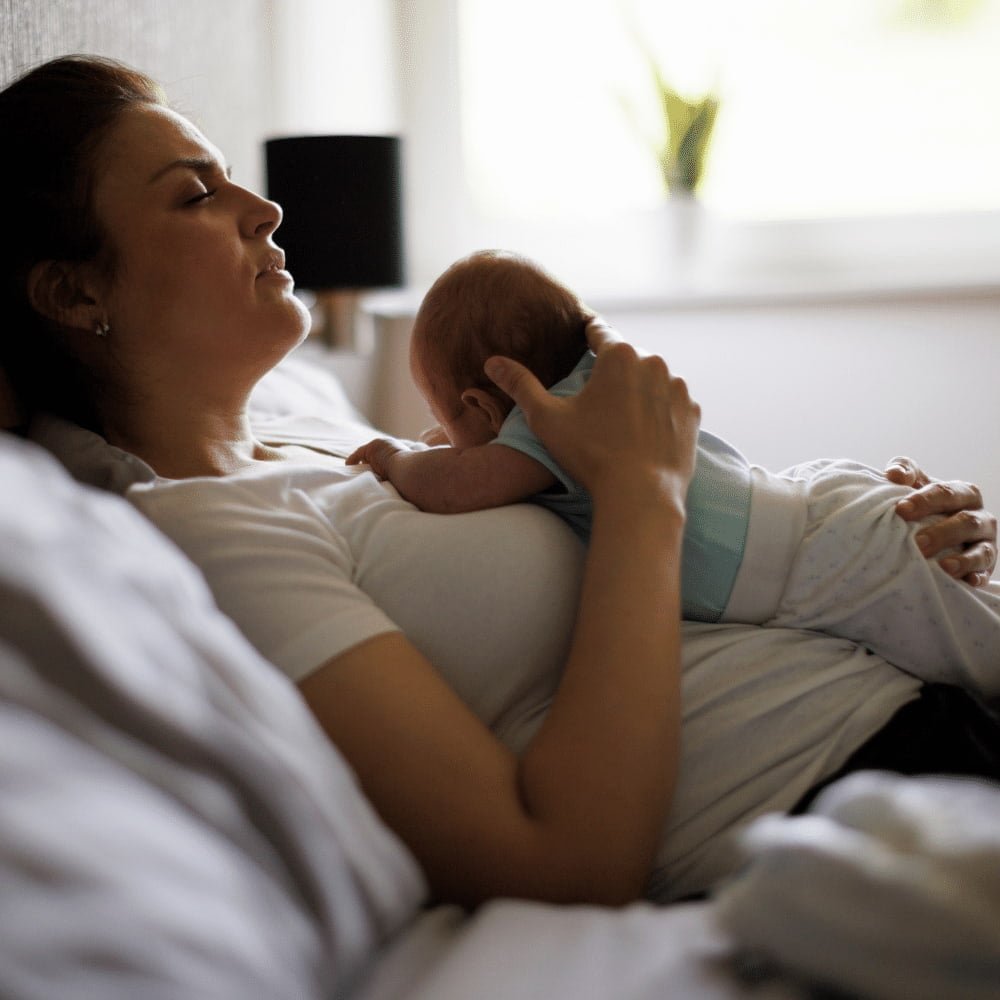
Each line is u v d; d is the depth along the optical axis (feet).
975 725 3.10
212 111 7.39
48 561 1.70
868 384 8.89
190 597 2.03
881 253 9.61
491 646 3.07
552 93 9.98
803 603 3.34
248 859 1.69
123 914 1.36
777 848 1.80
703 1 9.47
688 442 3.18
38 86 3.65
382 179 7.07
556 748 2.61
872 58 9.36
